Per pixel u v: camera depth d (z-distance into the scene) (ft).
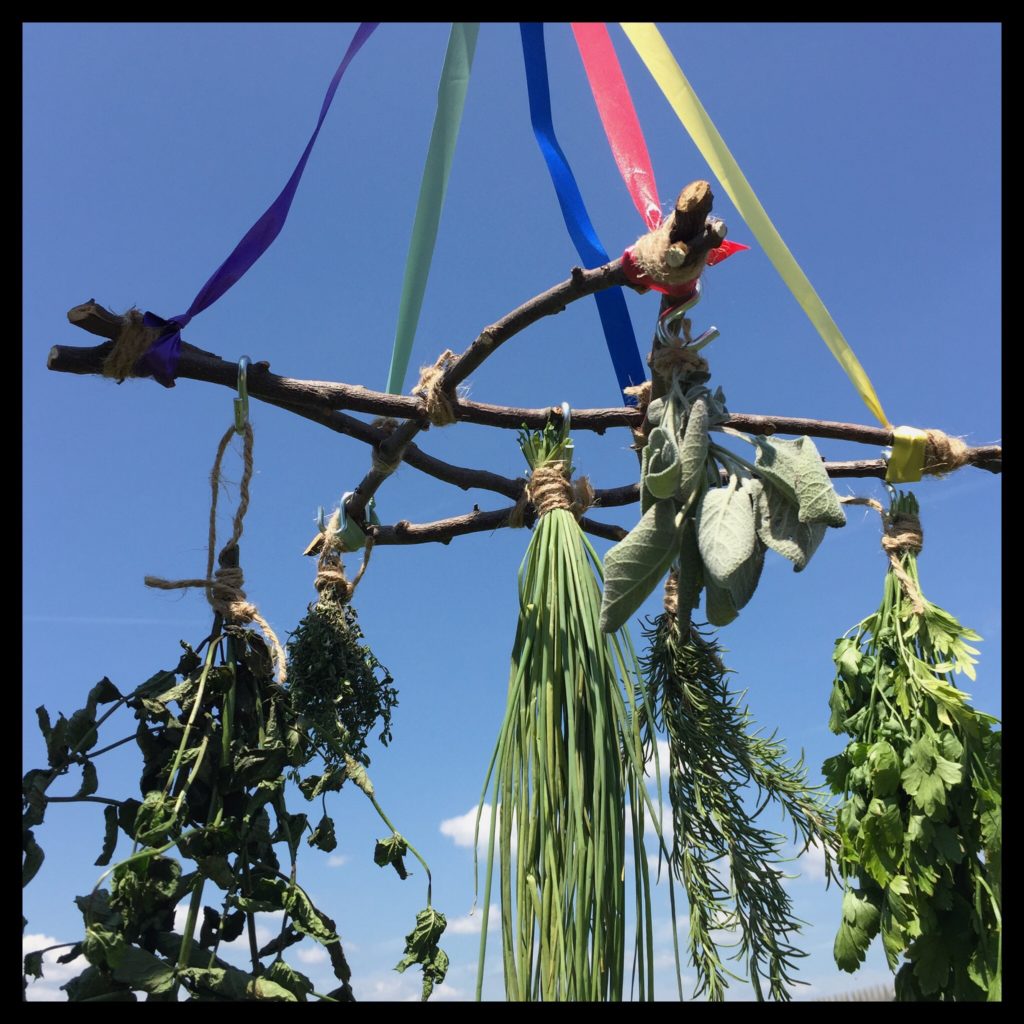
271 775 3.70
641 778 3.58
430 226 4.75
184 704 3.73
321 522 5.02
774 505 3.27
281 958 3.48
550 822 3.53
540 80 5.41
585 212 5.57
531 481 4.39
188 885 3.35
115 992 3.11
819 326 4.49
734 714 4.64
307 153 4.13
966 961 4.07
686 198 3.32
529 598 4.10
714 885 4.25
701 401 3.49
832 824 4.58
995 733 4.36
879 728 4.60
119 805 3.51
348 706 4.45
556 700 3.75
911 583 4.80
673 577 4.81
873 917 4.33
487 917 3.40
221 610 3.96
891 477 5.03
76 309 3.66
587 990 3.22
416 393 4.44
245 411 4.03
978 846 4.25
